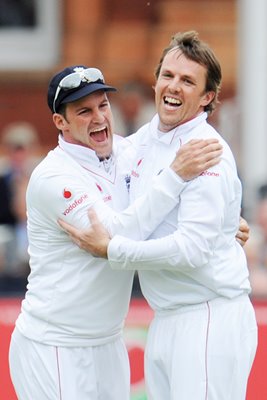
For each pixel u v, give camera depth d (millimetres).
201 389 17312
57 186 17719
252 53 35219
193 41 17391
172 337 17609
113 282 18109
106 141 18000
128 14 40500
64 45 40875
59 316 18062
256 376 21906
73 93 17625
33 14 41656
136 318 22375
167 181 17031
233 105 39188
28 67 41344
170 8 40250
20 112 41094
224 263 17469
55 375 18047
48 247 18141
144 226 17203
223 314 17438
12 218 33094
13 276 27344
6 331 22250
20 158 35531
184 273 17438
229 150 17562
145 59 40406
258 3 34875
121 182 18172
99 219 17406
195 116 17594
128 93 37875
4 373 22125
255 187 33312
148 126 18297
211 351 17297
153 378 17984
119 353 18656
